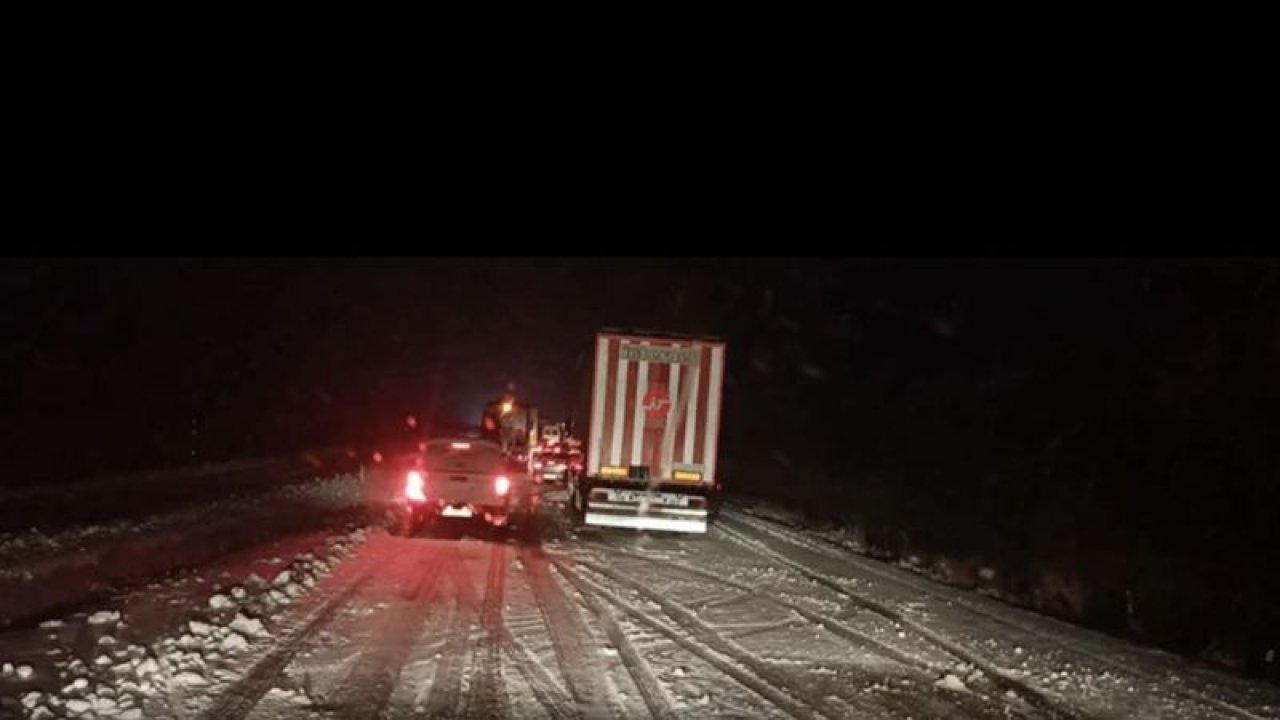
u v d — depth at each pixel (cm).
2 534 1477
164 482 2458
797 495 3512
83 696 780
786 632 1214
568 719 826
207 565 1391
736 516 2664
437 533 1988
